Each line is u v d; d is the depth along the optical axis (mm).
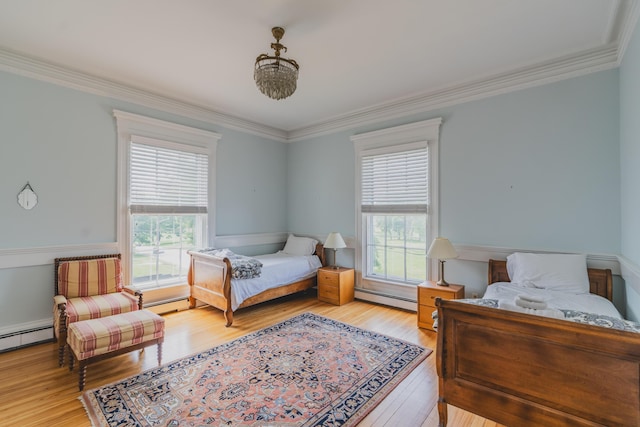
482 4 2172
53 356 2730
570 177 2988
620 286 2748
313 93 3801
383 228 4430
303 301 4492
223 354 2754
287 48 2752
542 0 2135
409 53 2852
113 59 2951
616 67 2768
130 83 3480
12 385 2260
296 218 5414
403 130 4082
